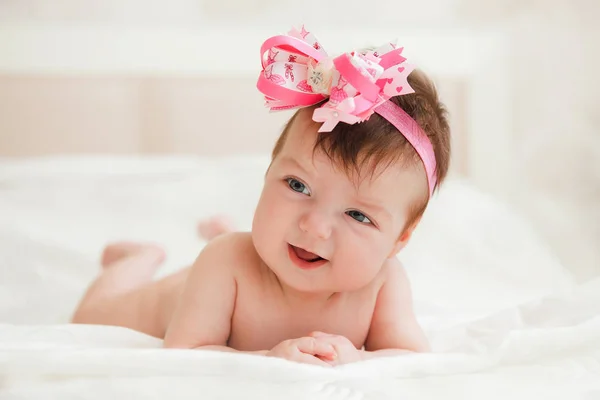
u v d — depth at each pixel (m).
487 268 1.83
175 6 2.64
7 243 1.78
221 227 1.56
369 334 1.12
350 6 2.72
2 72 2.55
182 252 1.85
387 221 0.98
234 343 1.07
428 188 1.02
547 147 2.78
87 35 2.58
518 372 0.90
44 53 2.56
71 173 2.26
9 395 0.76
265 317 1.06
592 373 0.90
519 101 2.78
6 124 2.59
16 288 1.59
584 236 2.69
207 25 2.66
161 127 2.67
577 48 2.74
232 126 2.70
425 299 1.50
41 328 1.03
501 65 2.76
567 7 2.74
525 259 1.89
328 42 2.69
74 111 2.62
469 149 2.78
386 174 0.96
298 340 0.92
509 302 1.55
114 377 0.81
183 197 2.17
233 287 1.05
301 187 0.97
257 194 2.19
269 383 0.81
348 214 0.97
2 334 0.99
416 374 0.88
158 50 2.62
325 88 0.97
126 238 1.93
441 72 2.74
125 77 2.62
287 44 0.97
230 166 2.38
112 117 2.64
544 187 2.78
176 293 1.23
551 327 1.03
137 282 1.37
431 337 1.15
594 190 2.75
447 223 2.03
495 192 2.79
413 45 2.72
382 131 0.96
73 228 1.96
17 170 2.24
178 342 1.01
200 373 0.82
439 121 1.05
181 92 2.66
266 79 0.98
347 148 0.94
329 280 0.98
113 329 1.05
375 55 0.99
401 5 2.74
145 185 2.23
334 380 0.83
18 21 2.56
